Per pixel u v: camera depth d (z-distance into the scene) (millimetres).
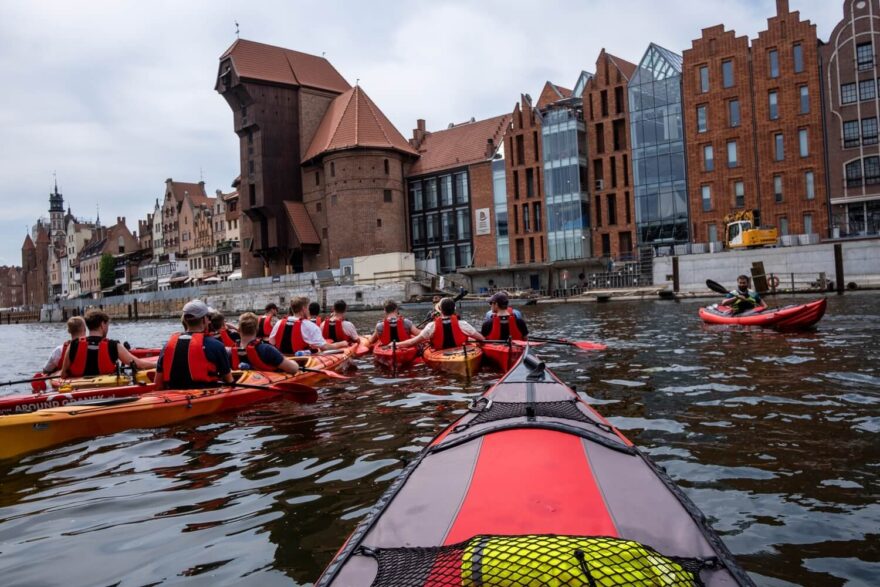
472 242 61000
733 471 5570
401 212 64625
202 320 8711
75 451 7000
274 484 5738
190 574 4051
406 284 52750
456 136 65500
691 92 47219
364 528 3123
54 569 4199
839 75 41250
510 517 3109
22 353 26266
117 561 4285
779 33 43344
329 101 69125
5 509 5336
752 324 17438
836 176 41688
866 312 20422
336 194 62688
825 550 4070
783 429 6832
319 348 12375
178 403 8141
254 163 65750
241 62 63875
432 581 2451
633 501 3289
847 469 5508
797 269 36312
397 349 12891
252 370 9789
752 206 44938
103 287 110562
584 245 53094
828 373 9844
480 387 10219
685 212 48188
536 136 55562
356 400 9469
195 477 6031
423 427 7672
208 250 86125
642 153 49875
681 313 25047
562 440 4074
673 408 8047
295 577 3965
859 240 34938
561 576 2234
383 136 63531
